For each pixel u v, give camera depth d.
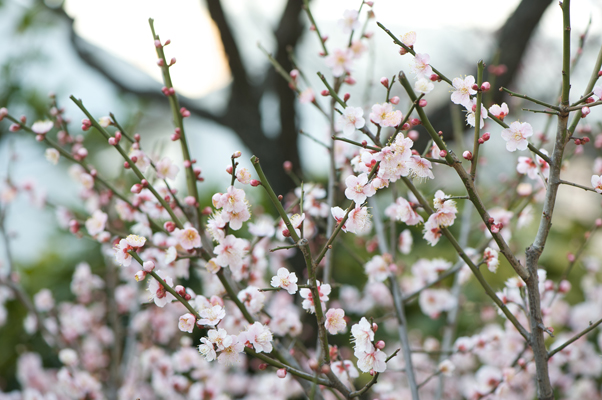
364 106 1.29
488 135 0.95
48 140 1.13
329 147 1.17
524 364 1.13
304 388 1.08
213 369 1.43
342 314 0.99
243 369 1.65
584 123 1.24
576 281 2.10
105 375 1.59
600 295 1.55
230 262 1.03
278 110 1.83
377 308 1.63
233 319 1.11
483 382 1.16
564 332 1.66
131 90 2.13
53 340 1.38
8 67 2.15
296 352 1.28
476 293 1.97
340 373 1.07
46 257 2.25
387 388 1.21
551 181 0.96
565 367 1.65
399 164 0.95
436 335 1.97
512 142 0.96
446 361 1.14
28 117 2.14
